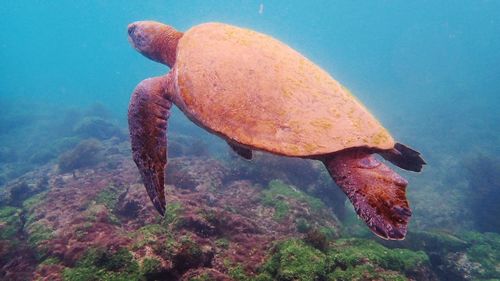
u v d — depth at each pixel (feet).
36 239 7.47
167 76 4.60
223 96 3.53
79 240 6.91
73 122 33.60
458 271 9.57
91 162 18.35
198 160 15.42
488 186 18.84
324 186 14.01
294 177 13.96
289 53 3.96
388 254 6.73
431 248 10.40
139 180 12.12
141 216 8.57
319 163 14.65
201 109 3.57
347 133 3.31
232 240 7.53
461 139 30.96
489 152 26.71
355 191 3.21
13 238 8.23
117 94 70.44
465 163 22.66
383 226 2.91
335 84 3.84
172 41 5.70
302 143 3.20
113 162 17.74
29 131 32.27
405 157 4.69
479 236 11.19
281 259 5.94
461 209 17.85
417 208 18.61
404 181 3.17
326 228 9.62
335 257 6.18
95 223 7.72
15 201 13.92
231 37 4.07
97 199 10.23
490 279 8.79
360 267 5.94
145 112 4.35
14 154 25.67
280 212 10.31
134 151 4.21
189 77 3.81
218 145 26.53
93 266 5.49
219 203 10.46
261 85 3.50
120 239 6.15
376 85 69.92
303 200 10.92
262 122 3.33
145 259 5.55
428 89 60.39
